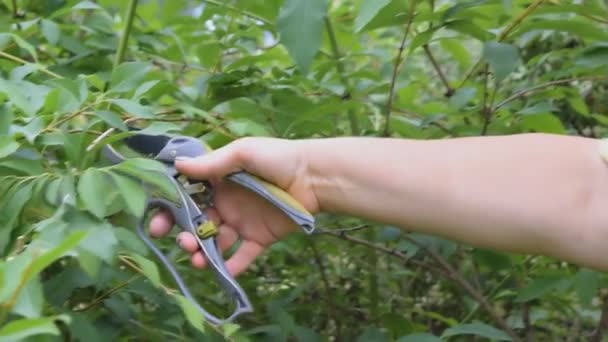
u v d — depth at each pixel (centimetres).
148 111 78
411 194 76
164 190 69
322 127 105
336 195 78
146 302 100
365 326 115
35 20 101
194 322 59
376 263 119
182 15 122
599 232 74
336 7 132
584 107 111
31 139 68
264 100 105
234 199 82
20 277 46
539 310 122
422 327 113
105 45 109
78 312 76
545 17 106
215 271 73
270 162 76
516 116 110
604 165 75
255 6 108
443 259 110
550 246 76
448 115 108
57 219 59
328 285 118
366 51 124
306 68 80
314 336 93
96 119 79
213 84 109
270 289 122
